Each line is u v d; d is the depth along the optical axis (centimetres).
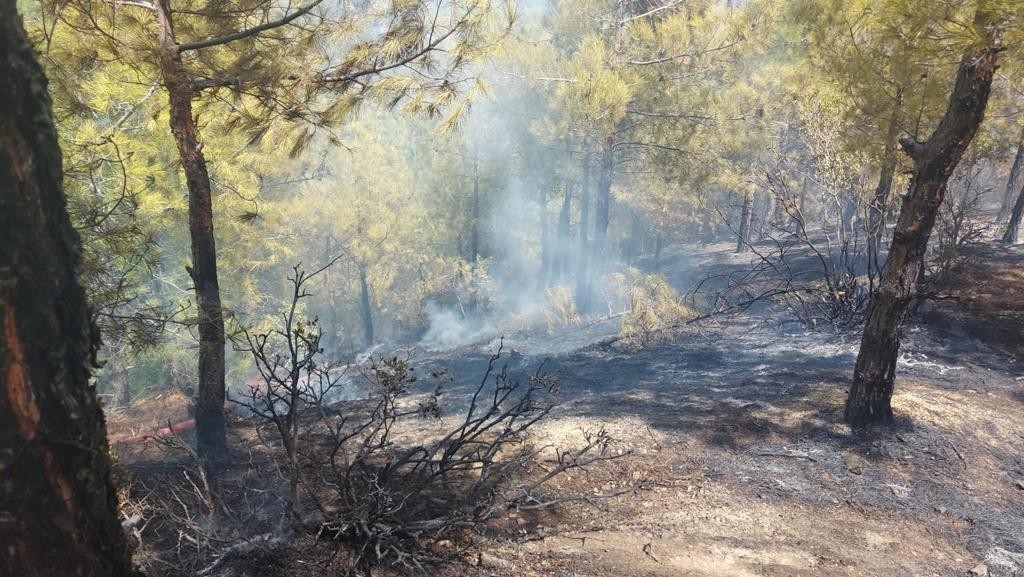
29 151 142
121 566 171
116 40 490
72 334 154
